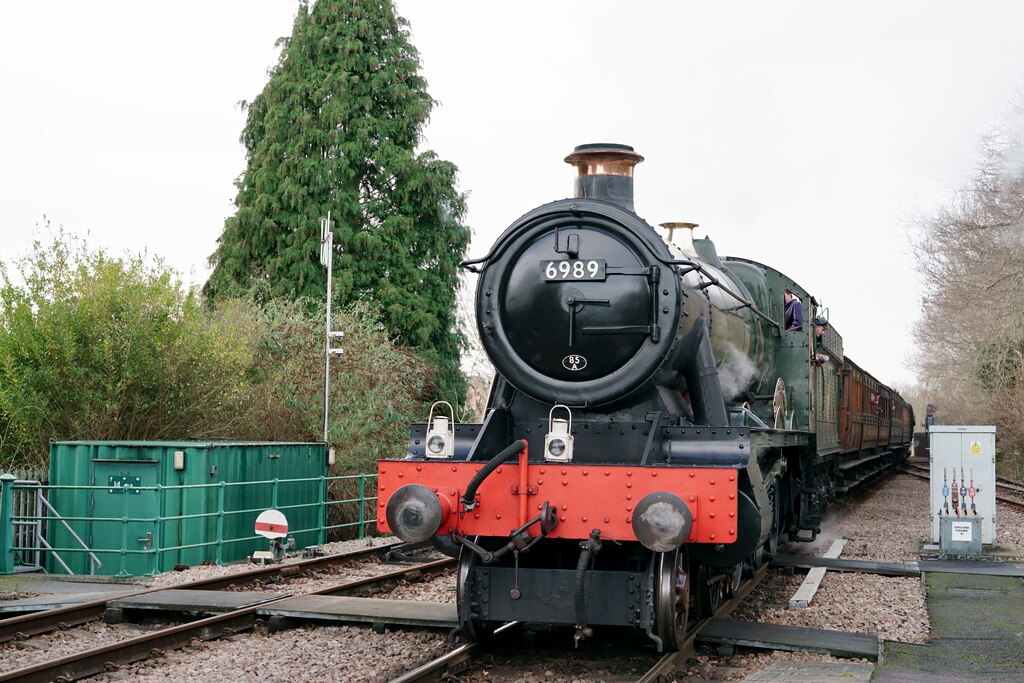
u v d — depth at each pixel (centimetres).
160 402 1488
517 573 710
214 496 1273
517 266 788
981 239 2498
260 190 2522
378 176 2567
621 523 682
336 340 2016
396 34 2655
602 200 804
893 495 2419
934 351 3769
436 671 663
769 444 838
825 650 736
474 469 712
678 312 742
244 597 931
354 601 901
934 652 756
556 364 770
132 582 1110
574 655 751
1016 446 3091
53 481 1263
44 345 1399
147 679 679
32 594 1028
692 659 731
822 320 1395
